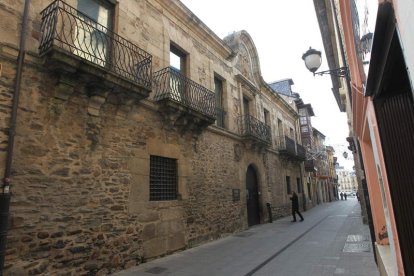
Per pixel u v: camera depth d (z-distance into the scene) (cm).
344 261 617
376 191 523
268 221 1343
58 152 517
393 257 314
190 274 561
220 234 950
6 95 459
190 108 798
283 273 553
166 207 740
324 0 775
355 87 377
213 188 949
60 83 521
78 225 529
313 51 637
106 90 588
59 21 545
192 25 964
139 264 635
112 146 620
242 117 1223
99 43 641
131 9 730
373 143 345
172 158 793
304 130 2900
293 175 1925
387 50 192
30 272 450
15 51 478
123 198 625
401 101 259
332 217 1537
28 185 467
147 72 682
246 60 1389
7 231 425
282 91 2639
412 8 125
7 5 484
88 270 532
